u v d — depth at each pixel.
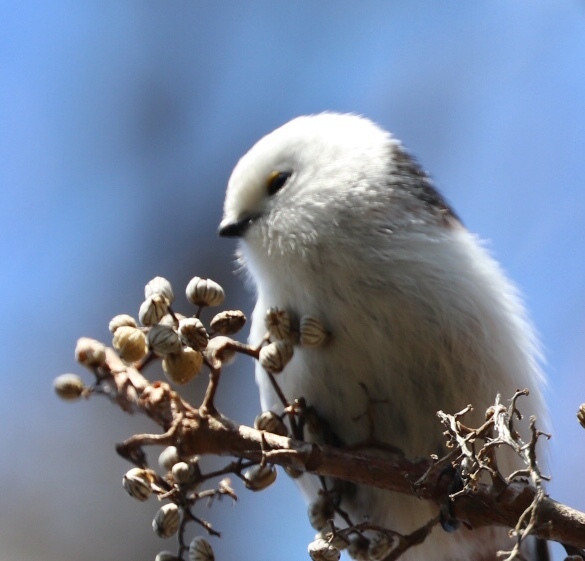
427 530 1.81
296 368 1.86
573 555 1.79
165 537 1.81
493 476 1.80
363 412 1.86
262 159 1.87
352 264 1.86
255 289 1.90
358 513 1.87
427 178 1.88
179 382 1.81
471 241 1.87
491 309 1.86
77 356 1.81
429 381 1.86
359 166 1.87
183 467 1.80
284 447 1.81
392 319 1.86
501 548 1.87
